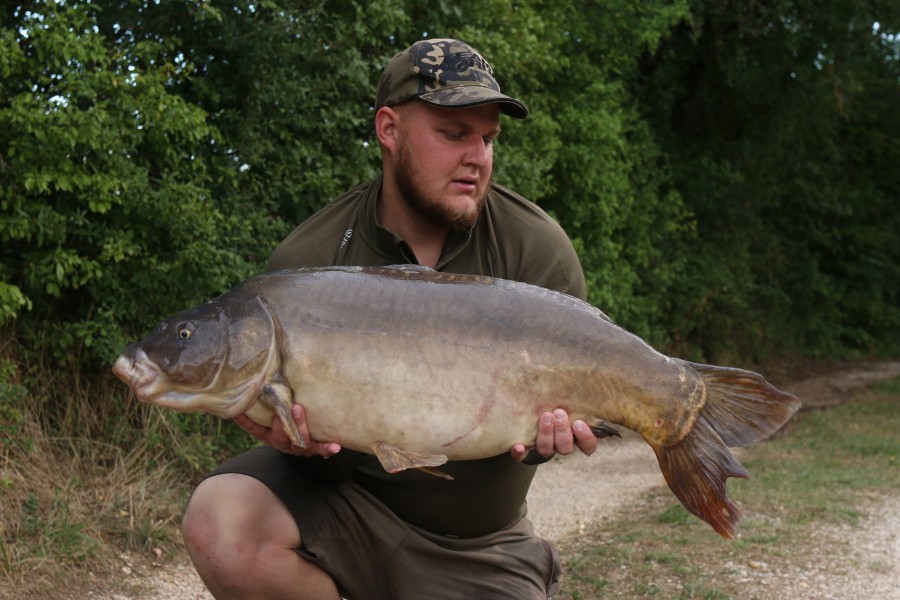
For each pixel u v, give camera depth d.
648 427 2.30
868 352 18.88
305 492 2.64
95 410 5.61
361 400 2.24
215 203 6.11
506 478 2.72
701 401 2.29
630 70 12.02
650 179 12.67
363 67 6.43
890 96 19.70
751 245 16.58
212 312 2.28
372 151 6.65
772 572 4.82
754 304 16.75
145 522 4.88
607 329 2.31
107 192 5.20
